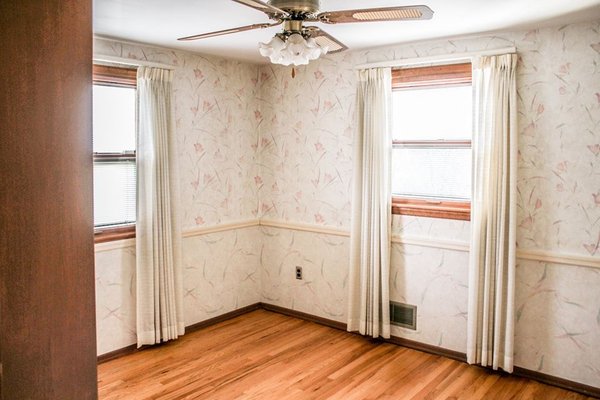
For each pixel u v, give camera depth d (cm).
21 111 86
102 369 350
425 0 258
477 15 289
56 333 93
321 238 441
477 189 342
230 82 446
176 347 391
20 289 88
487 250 339
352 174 411
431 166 384
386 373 346
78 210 95
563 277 323
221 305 453
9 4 84
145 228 374
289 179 459
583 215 315
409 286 390
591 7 274
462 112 367
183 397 311
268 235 481
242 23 309
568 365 324
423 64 373
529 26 316
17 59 85
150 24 311
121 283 374
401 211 390
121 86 372
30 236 88
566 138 318
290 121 453
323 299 445
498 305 337
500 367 344
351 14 205
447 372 347
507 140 333
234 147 455
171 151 390
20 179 87
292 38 211
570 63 313
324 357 373
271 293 484
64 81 91
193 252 426
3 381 86
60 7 90
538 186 329
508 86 329
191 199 422
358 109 397
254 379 336
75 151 94
